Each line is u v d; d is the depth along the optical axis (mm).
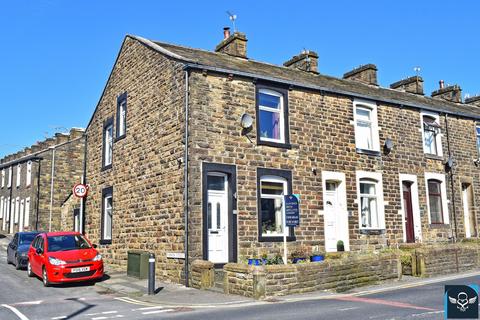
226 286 12211
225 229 14602
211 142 14422
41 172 29453
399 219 18578
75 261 13859
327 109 17422
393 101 19359
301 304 10328
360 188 18047
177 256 14000
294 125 16422
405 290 12281
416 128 20172
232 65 16266
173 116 15008
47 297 12188
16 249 18594
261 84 15836
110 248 18422
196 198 13844
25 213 30484
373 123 18859
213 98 14727
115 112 19422
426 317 8281
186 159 14062
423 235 19188
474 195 21766
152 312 9938
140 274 15000
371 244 17484
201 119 14367
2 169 38031
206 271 12977
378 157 18531
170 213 14648
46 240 15094
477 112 24766
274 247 15039
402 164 19250
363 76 22828
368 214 18094
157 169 15656
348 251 16406
